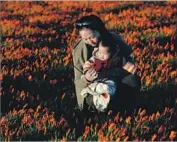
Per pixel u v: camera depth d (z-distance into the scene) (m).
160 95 4.77
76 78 4.48
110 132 4.26
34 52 5.45
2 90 4.88
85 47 4.41
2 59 5.31
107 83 4.35
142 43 5.57
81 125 4.46
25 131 4.38
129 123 4.36
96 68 4.38
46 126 4.42
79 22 4.34
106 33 4.37
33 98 4.78
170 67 5.06
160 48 5.46
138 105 4.59
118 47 4.38
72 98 4.79
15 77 5.02
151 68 5.07
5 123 4.46
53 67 5.18
